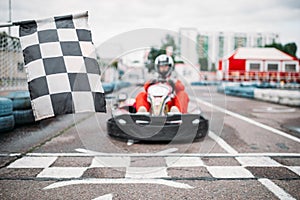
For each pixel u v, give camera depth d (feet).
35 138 14.25
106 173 9.46
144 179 8.99
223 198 7.68
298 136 15.38
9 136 14.66
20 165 10.14
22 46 9.61
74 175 9.24
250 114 23.95
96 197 7.69
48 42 9.69
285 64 70.08
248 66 69.67
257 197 7.75
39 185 8.43
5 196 7.68
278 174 9.50
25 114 17.43
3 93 20.56
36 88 9.50
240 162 10.75
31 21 9.79
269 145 13.34
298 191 8.17
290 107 29.76
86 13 9.99
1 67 26.03
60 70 9.61
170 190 8.17
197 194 7.91
